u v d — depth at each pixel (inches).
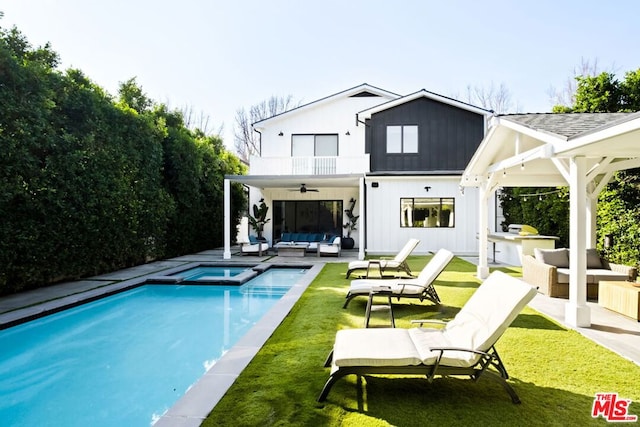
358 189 698.8
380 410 122.2
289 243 605.3
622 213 346.9
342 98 710.5
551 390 135.8
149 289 355.9
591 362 159.8
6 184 281.0
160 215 494.6
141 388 162.9
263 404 124.9
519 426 113.1
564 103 1146.7
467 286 323.3
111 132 400.2
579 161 204.5
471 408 123.6
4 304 265.4
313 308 251.4
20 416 141.3
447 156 638.5
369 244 605.3
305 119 714.8
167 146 541.0
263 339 187.6
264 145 717.3
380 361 127.0
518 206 582.9
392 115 643.5
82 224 357.4
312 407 123.6
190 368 184.1
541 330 202.2
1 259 283.4
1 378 173.9
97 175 370.0
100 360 194.9
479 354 126.5
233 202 768.9
